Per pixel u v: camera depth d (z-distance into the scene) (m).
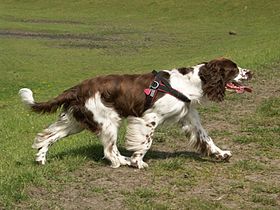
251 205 6.27
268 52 21.28
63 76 24.55
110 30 45.62
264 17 49.56
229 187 6.84
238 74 7.68
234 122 10.59
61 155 8.35
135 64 27.70
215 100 7.56
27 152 9.02
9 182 6.82
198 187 6.89
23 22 50.59
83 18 55.56
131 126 7.65
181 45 35.59
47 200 6.45
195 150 8.61
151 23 51.09
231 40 36.59
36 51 32.16
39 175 7.15
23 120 12.98
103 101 7.55
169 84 7.55
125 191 6.73
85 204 6.34
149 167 7.73
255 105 12.16
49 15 57.78
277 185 6.91
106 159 8.05
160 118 7.61
